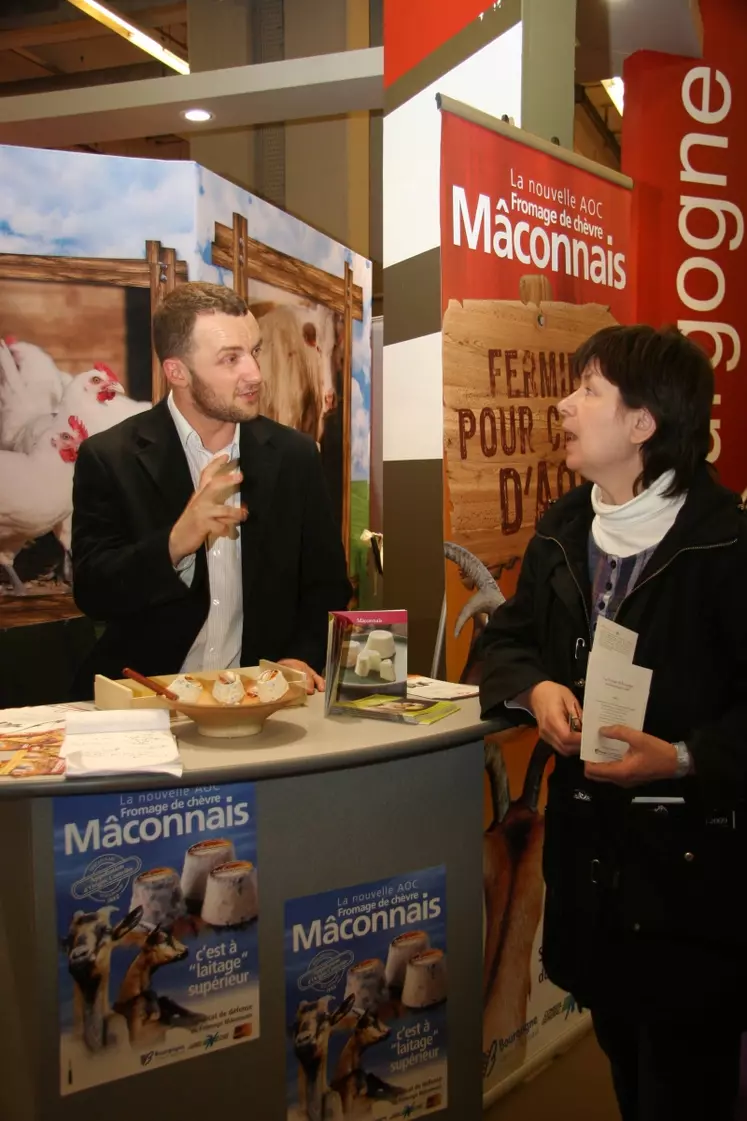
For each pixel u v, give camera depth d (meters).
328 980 1.67
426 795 1.75
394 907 1.73
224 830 1.56
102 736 1.47
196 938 1.55
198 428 2.39
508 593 2.48
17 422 2.49
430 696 1.87
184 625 2.40
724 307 3.64
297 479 2.55
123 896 1.49
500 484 2.45
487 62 2.53
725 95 3.57
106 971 1.48
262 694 1.56
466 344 2.33
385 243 2.58
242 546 2.45
